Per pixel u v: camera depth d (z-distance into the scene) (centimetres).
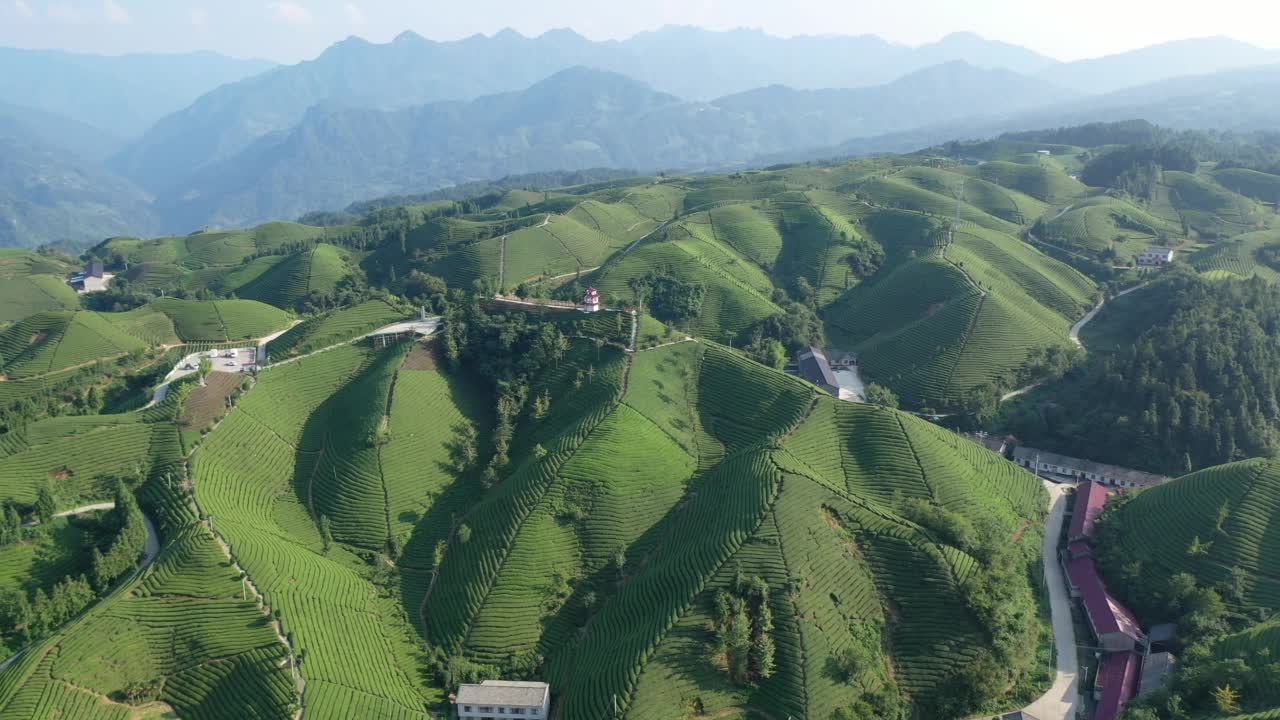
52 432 15825
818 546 12900
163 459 15475
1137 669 12362
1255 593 13175
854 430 16775
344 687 10881
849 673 10981
